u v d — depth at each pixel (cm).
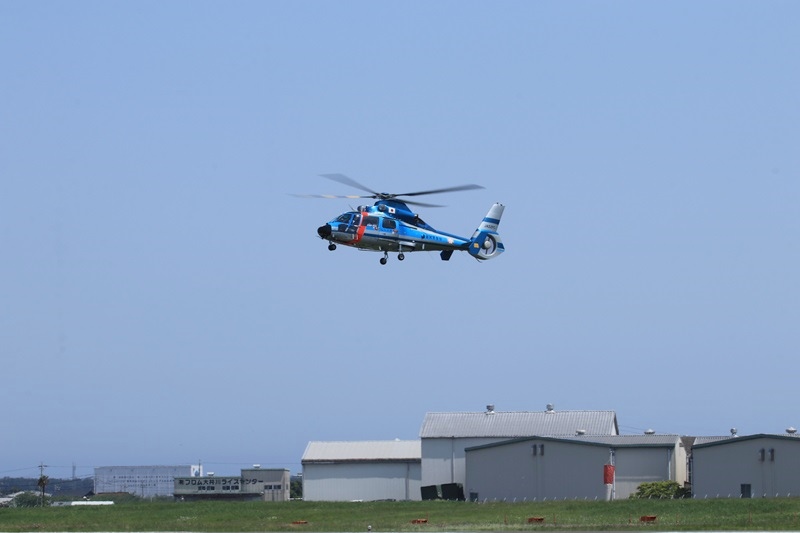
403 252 8600
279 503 10462
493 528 7100
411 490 14250
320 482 14412
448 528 7212
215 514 9294
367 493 14300
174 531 7344
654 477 11462
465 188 8200
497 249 9550
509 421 14250
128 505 10350
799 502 8656
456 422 14288
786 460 10769
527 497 11725
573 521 7950
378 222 8275
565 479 11612
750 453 10912
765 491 10806
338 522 8331
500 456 11906
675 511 8500
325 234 8019
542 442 11750
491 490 11869
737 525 7062
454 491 12888
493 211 9525
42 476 17762
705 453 11069
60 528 7806
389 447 14725
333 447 14800
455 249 9144
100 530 7556
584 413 14325
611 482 10912
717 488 10962
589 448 11575
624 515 8338
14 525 8244
